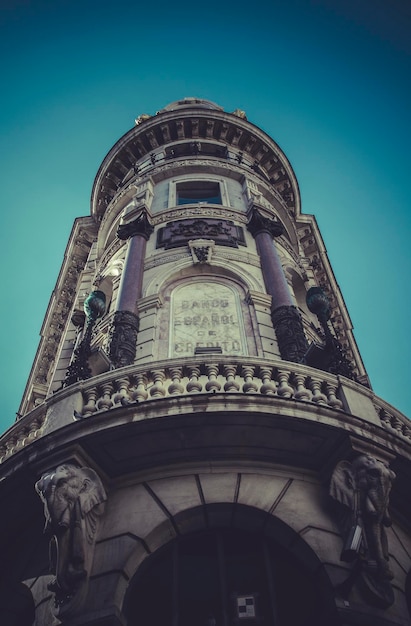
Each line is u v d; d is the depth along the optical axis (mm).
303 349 14367
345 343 24203
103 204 28828
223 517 9820
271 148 28484
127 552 8953
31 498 10047
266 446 10125
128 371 10859
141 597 9172
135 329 15164
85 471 9633
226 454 10211
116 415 9617
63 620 8328
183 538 9844
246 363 10938
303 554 9312
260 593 9242
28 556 10234
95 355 13555
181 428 9734
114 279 19812
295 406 9805
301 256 25703
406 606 8961
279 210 24312
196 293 16672
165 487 9906
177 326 15344
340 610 8320
